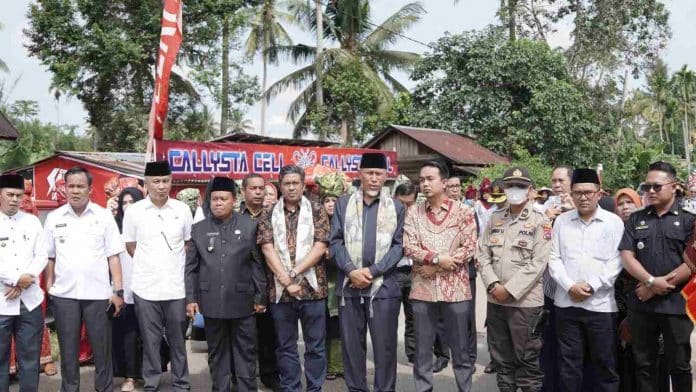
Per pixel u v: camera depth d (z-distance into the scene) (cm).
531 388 501
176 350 549
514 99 2155
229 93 2198
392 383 524
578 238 489
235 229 531
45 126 3731
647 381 471
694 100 4234
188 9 1872
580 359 494
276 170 1252
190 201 814
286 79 2681
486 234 528
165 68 944
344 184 615
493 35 2114
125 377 602
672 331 454
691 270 440
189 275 535
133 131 1933
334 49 2459
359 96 2409
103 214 550
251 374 542
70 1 1780
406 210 553
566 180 571
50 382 628
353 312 523
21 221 524
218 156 1137
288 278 519
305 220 532
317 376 539
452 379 620
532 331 495
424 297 512
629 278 479
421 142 1858
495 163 1844
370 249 514
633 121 5053
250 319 536
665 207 460
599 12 2309
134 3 1858
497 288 499
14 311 511
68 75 1773
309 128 2739
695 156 3962
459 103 2112
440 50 2169
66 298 532
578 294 475
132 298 591
